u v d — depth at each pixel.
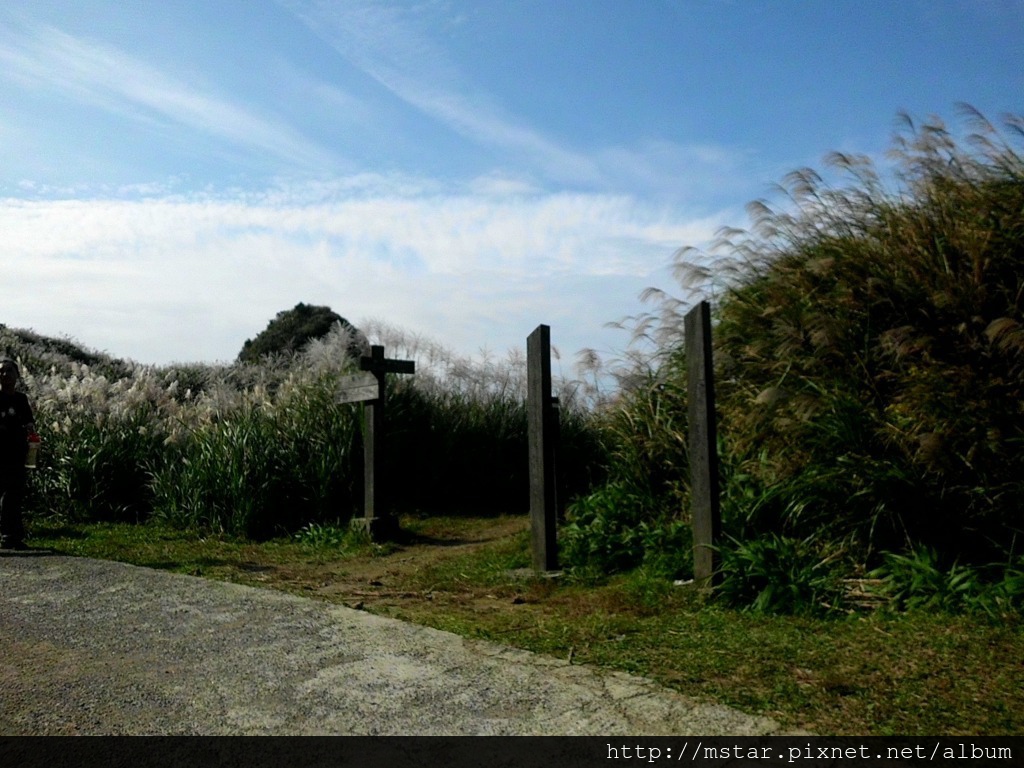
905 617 4.97
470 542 9.76
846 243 7.18
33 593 6.42
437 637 5.11
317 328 29.12
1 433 8.50
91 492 11.17
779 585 5.44
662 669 4.36
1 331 22.00
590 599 6.05
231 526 10.20
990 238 6.33
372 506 9.80
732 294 7.96
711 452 6.03
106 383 13.38
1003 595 4.96
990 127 7.10
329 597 6.50
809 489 6.16
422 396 13.05
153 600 6.17
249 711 3.98
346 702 4.07
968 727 3.50
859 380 6.48
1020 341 5.44
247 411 11.49
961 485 5.71
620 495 7.75
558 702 3.98
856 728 3.54
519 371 14.20
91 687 4.31
